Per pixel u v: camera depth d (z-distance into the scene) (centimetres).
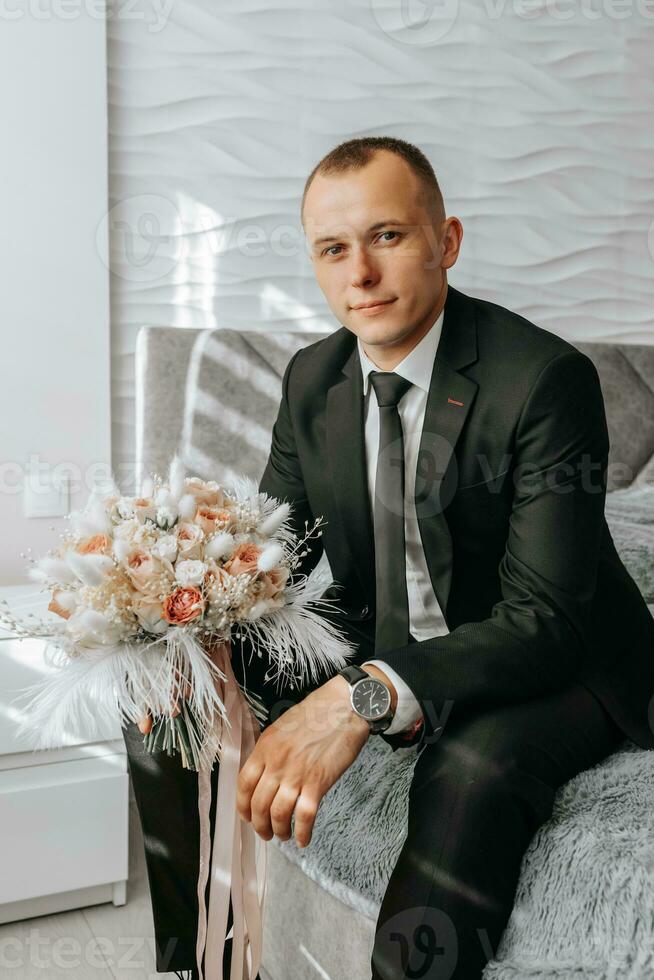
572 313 246
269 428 206
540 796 94
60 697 98
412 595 121
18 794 151
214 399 202
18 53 185
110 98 198
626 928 82
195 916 111
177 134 204
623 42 244
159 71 201
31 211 189
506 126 233
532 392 105
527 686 98
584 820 92
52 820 154
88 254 194
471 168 231
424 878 88
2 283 188
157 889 111
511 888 91
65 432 195
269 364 206
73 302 194
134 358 204
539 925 88
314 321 218
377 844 108
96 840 157
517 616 100
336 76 215
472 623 103
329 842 115
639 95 247
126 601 96
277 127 211
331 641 105
